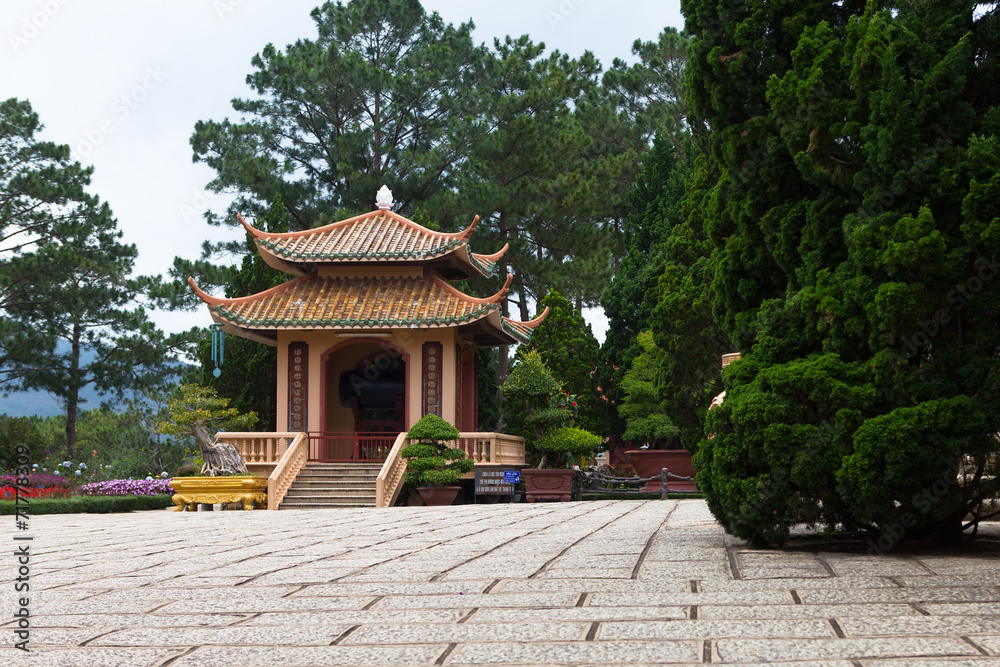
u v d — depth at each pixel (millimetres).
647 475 27188
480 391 30453
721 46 8977
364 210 37062
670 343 20391
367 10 39250
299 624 5039
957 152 7195
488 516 14453
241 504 20375
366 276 25391
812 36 8203
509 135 37844
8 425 28516
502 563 7414
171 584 6684
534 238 40219
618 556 7699
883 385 7234
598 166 40156
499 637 4582
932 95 7246
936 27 7598
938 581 5957
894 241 7098
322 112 38125
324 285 25094
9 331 33469
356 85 36031
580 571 6816
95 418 38844
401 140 39344
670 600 5477
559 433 23781
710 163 13062
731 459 7844
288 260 24453
